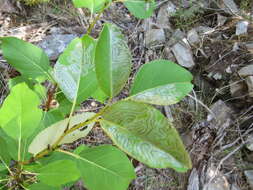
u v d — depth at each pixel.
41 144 0.31
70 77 0.33
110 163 0.31
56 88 0.47
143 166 0.73
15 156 0.38
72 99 0.33
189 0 0.99
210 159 0.78
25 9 0.81
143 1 0.43
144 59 0.86
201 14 0.98
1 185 0.39
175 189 0.74
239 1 1.01
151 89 0.28
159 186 0.73
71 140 0.32
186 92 0.28
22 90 0.28
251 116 0.81
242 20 0.95
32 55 0.44
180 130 0.80
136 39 0.88
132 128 0.23
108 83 0.27
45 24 0.81
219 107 0.84
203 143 0.79
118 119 0.24
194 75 0.88
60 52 0.78
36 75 0.44
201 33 0.92
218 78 0.85
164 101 0.28
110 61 0.27
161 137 0.22
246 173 0.78
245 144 0.80
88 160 0.31
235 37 0.91
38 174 0.32
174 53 0.88
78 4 0.43
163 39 0.90
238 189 0.76
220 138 0.80
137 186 0.71
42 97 0.48
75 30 0.83
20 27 0.79
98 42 0.27
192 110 0.82
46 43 0.78
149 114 0.24
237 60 0.86
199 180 0.75
